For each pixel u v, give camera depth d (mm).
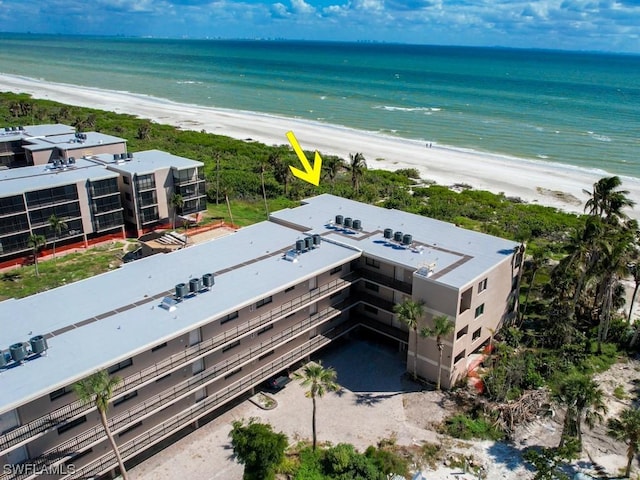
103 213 75500
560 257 77688
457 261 51156
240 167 122938
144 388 38688
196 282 44312
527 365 49656
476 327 50375
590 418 41281
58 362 35281
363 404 46406
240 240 56188
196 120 182875
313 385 38625
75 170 77375
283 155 132750
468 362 50719
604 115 198125
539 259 62844
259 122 181125
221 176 111312
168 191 80438
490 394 47031
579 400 39781
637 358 54312
